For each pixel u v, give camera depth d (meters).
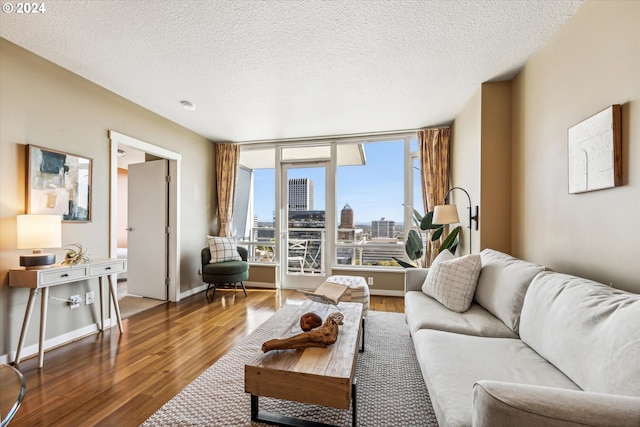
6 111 2.11
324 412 1.60
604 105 1.57
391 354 2.30
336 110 3.43
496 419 0.77
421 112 3.51
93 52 2.25
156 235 3.95
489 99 2.72
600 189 1.58
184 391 1.79
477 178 2.85
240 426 1.49
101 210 2.82
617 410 0.71
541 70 2.19
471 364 1.29
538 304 1.45
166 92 2.95
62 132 2.48
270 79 2.67
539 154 2.22
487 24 1.92
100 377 1.94
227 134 4.41
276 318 3.13
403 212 4.29
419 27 1.95
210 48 2.19
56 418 1.53
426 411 1.61
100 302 2.79
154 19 1.86
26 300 2.22
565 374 1.17
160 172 3.95
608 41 1.54
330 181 4.58
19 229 2.07
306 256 4.66
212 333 2.72
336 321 1.65
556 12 1.81
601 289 1.21
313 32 1.99
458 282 2.10
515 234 2.61
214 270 3.88
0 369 1.19
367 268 4.33
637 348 0.86
